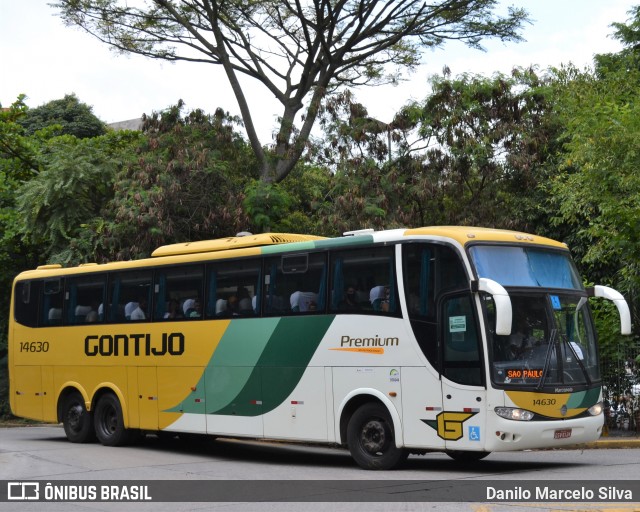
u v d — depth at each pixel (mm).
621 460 15117
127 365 18469
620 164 18109
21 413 21000
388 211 22844
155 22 28219
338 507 10289
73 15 28062
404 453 14008
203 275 17125
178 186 25188
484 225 23109
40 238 29000
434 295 13461
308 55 27562
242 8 28297
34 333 20859
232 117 27453
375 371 14000
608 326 19484
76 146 29188
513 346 13016
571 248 23625
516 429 12664
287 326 15398
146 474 14031
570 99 22391
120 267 18984
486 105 23250
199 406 16844
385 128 23203
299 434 15039
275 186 25922
